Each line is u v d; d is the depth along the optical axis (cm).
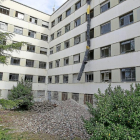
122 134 403
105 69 1570
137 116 417
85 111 1308
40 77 2664
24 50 2478
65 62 2331
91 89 1709
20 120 1277
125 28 1423
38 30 2716
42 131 946
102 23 1688
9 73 2280
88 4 1888
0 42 736
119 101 486
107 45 1594
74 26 2195
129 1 1420
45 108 1759
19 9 2506
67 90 2141
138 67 1266
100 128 434
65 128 944
